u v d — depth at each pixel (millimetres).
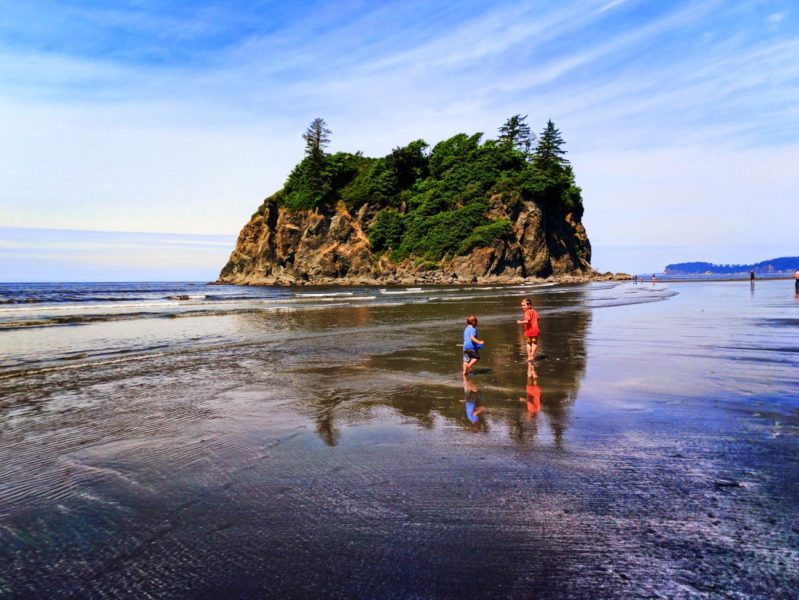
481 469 5465
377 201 109000
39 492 4957
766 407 7867
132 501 4754
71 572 3598
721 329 18422
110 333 19047
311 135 112875
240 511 4527
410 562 3670
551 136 112188
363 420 7516
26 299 43156
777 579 3365
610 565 3588
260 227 115750
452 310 30172
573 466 5496
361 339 17328
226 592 3350
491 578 3457
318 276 103000
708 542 3854
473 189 105062
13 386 10031
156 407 8375
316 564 3660
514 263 100125
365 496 4805
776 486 4863
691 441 6273
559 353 13648
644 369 11203
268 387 9891
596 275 115875
